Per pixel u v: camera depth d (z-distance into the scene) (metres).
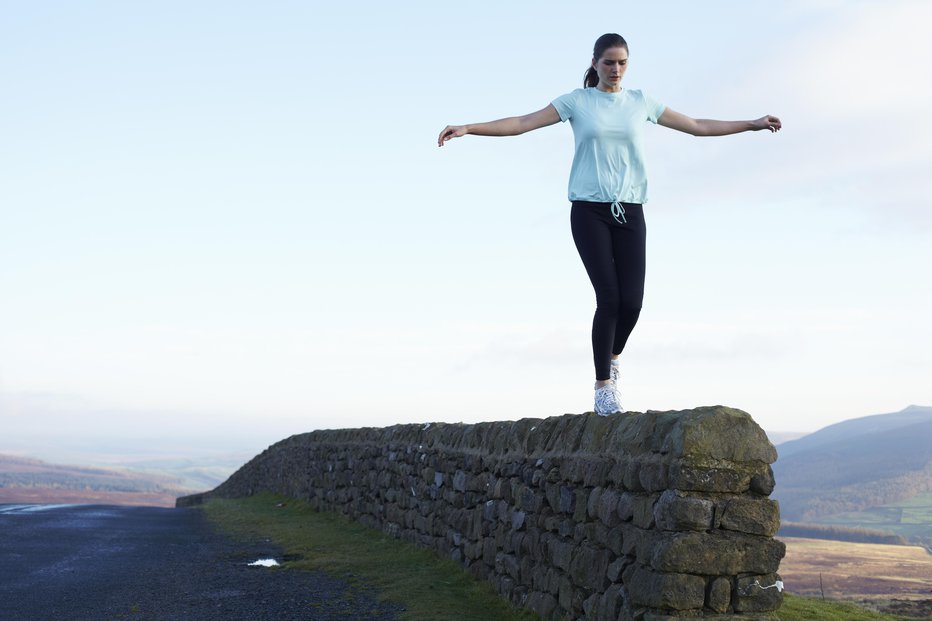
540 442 6.21
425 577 7.70
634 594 4.15
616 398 5.26
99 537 11.57
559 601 5.34
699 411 4.04
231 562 9.16
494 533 7.01
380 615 6.27
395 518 10.65
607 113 4.89
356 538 10.92
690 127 5.07
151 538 11.64
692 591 3.85
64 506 17.95
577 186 4.96
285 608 6.54
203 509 17.80
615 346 5.26
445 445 9.02
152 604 6.69
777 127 5.11
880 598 8.54
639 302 5.04
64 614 6.29
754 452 3.97
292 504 16.41
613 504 4.62
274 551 10.10
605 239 4.96
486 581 7.14
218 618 6.18
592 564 4.81
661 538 3.99
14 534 11.41
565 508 5.42
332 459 14.54
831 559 80.75
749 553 3.91
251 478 22.64
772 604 3.91
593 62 5.04
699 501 3.87
